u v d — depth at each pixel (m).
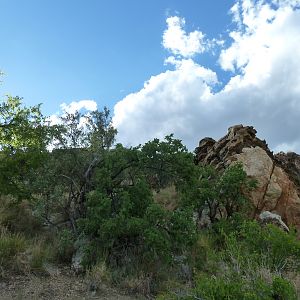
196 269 10.20
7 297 8.29
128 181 12.93
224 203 14.84
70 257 11.02
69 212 12.52
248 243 7.70
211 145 22.86
